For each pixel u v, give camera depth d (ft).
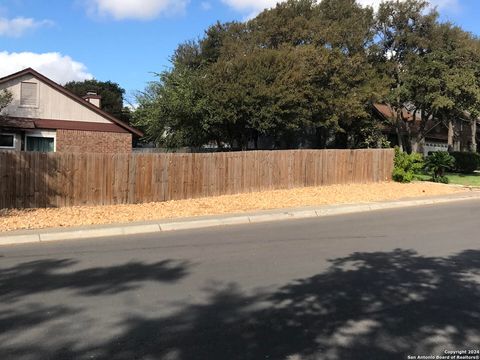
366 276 24.06
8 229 37.86
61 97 89.66
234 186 62.54
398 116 116.16
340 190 67.72
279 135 107.04
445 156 85.15
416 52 108.78
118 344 15.57
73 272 25.22
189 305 19.57
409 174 79.61
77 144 90.89
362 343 15.66
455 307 19.29
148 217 44.75
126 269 25.82
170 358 14.48
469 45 99.96
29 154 48.03
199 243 33.58
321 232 38.17
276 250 30.78
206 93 92.32
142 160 54.24
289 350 15.10
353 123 111.45
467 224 41.98
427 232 37.86
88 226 39.70
